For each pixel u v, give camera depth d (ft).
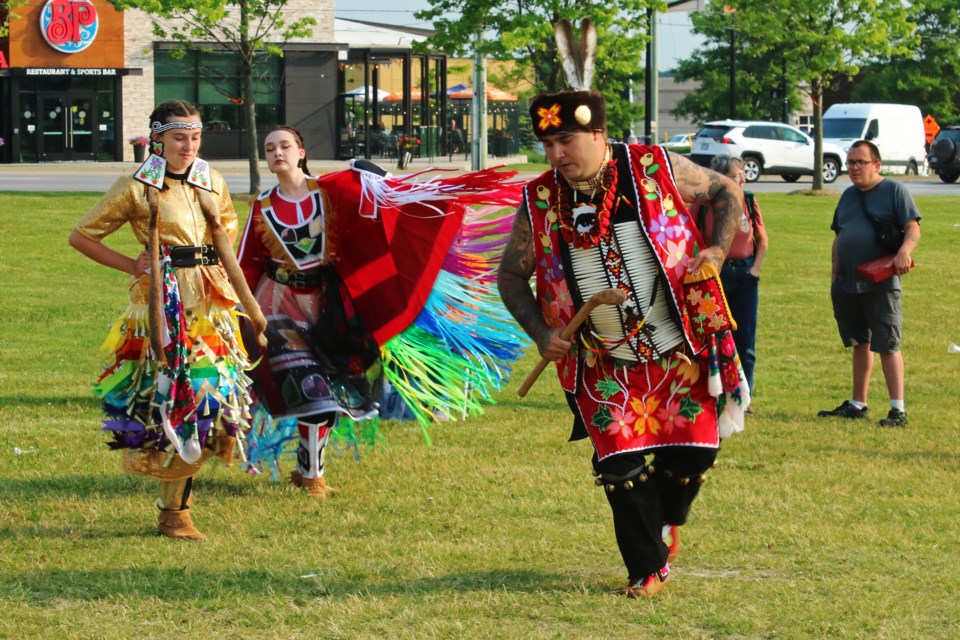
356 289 24.44
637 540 17.74
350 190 24.02
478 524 21.65
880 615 17.02
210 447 20.77
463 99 204.33
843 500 23.34
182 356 20.01
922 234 81.15
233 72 159.43
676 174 17.71
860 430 30.35
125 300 52.06
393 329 24.73
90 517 21.90
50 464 25.53
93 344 42.14
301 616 17.08
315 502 23.24
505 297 18.37
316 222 23.88
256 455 23.94
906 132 166.30
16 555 19.72
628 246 17.56
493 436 29.12
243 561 19.61
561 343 17.56
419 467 25.94
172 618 16.99
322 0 161.79
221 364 20.39
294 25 104.12
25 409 31.09
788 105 205.57
